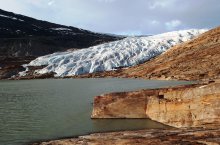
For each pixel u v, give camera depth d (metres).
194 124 37.19
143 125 41.16
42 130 41.72
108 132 37.62
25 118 50.31
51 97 78.06
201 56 105.75
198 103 37.12
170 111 40.56
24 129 42.72
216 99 35.41
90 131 40.00
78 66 198.75
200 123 36.50
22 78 182.12
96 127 41.88
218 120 34.84
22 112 55.94
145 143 28.66
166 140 28.70
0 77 190.38
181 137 29.17
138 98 45.50
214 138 27.52
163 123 41.41
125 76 136.25
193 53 112.31
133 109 45.62
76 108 57.75
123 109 46.06
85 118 48.00
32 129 42.53
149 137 30.58
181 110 39.03
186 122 38.22
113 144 29.83
